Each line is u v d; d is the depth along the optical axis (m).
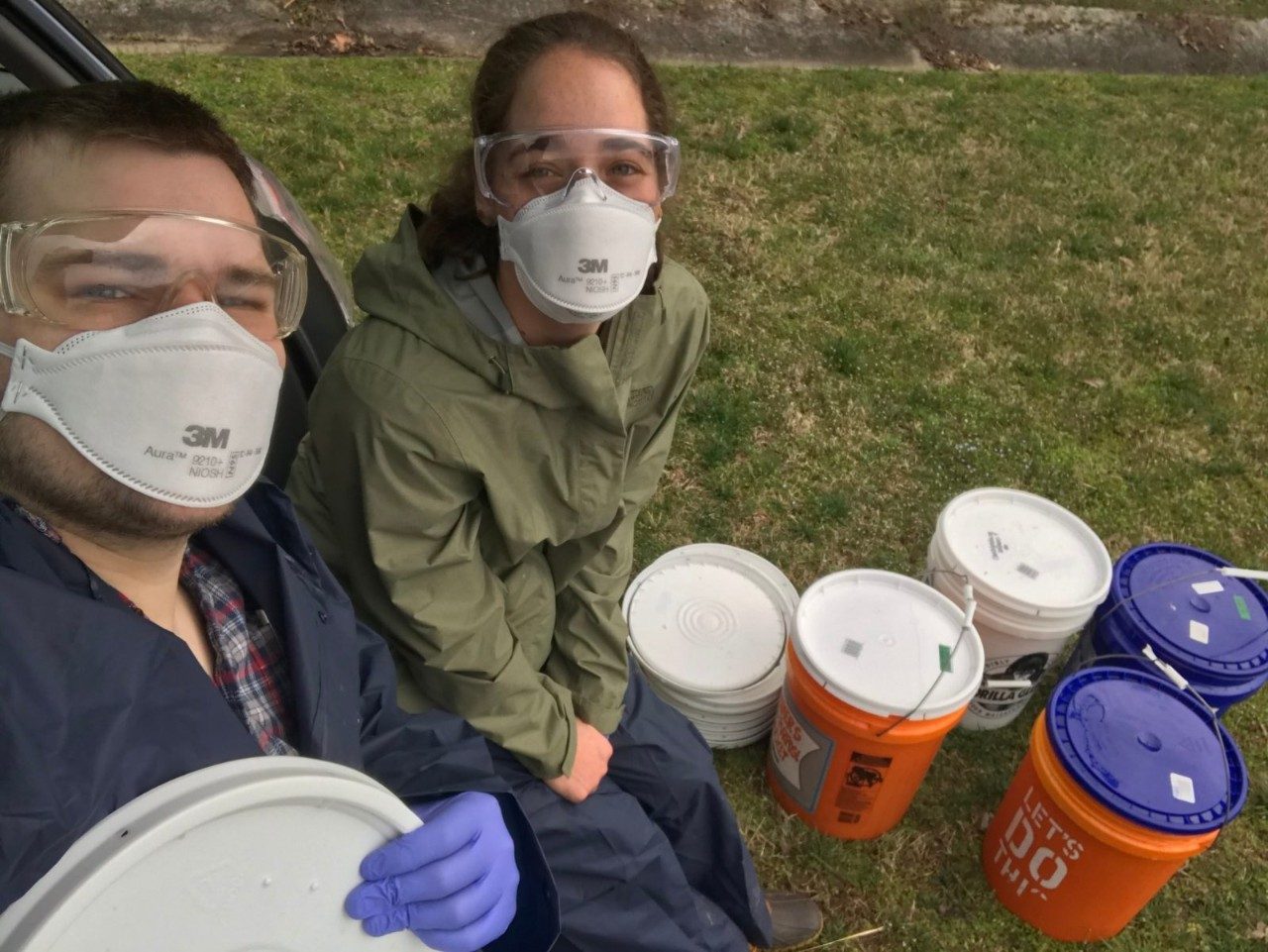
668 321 1.77
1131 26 8.89
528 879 1.42
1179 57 8.74
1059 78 7.66
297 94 5.47
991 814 2.49
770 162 5.57
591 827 1.74
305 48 6.43
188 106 0.97
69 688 0.82
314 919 0.86
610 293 1.50
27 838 0.76
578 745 1.79
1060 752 2.01
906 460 3.59
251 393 0.94
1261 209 5.87
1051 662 2.50
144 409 0.88
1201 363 4.34
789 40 7.71
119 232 0.88
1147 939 2.27
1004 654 2.45
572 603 1.98
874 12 8.27
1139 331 4.49
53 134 0.89
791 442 3.60
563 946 1.73
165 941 0.73
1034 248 5.09
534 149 1.46
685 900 1.84
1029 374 4.13
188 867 0.73
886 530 3.29
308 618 1.20
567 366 1.50
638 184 1.53
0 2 1.73
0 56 1.78
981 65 8.02
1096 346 4.37
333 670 1.24
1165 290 4.86
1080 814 1.98
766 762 2.53
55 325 0.88
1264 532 3.48
